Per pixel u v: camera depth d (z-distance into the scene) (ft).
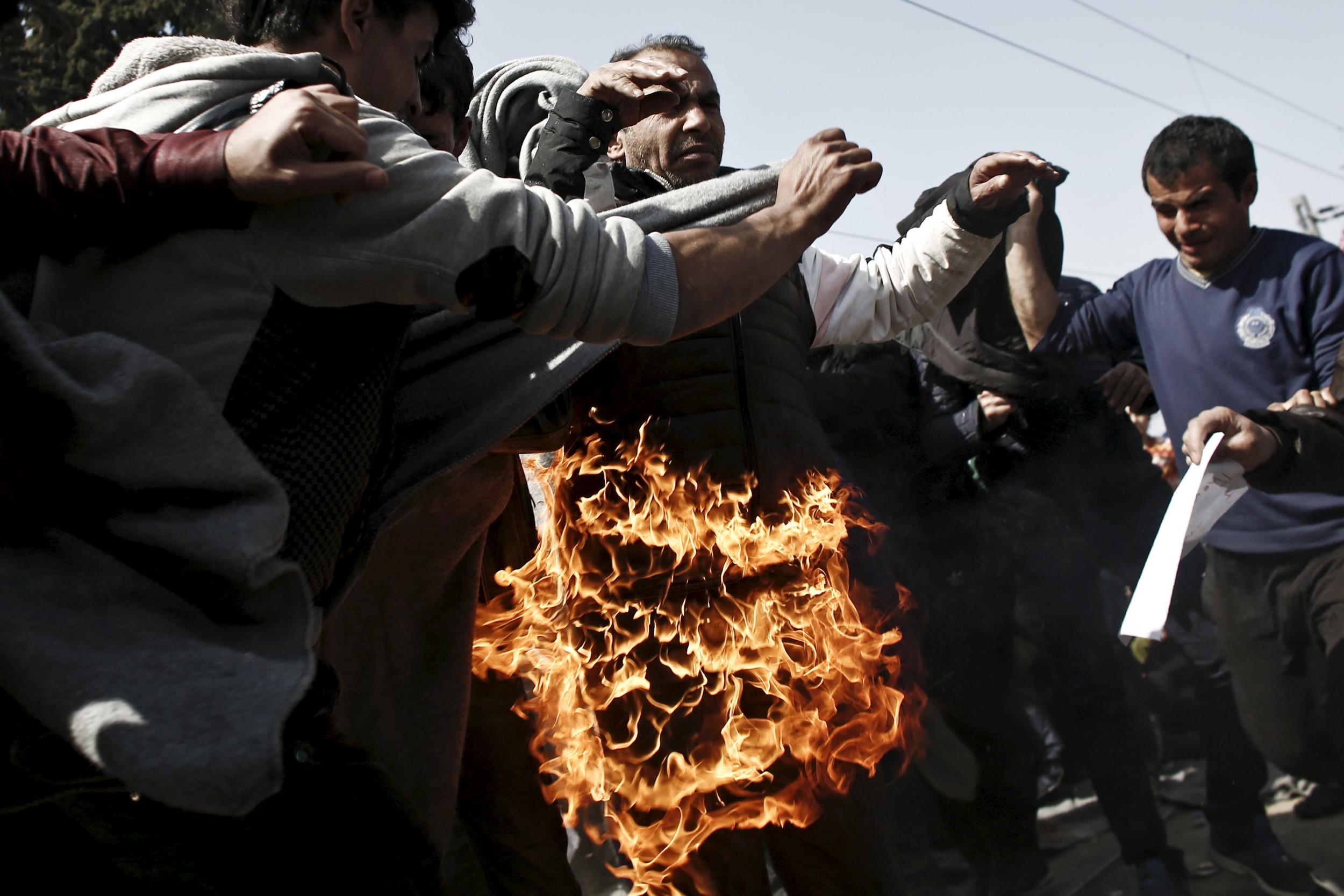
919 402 10.73
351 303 3.89
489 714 6.92
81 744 3.17
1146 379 10.48
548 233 4.04
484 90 7.12
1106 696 9.54
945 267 7.24
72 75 14.38
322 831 4.08
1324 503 8.99
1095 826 11.51
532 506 7.31
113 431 3.35
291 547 3.94
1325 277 9.45
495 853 7.00
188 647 3.37
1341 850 9.91
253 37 4.81
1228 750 9.81
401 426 5.06
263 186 3.49
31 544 3.42
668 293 4.29
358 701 5.54
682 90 6.00
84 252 3.67
